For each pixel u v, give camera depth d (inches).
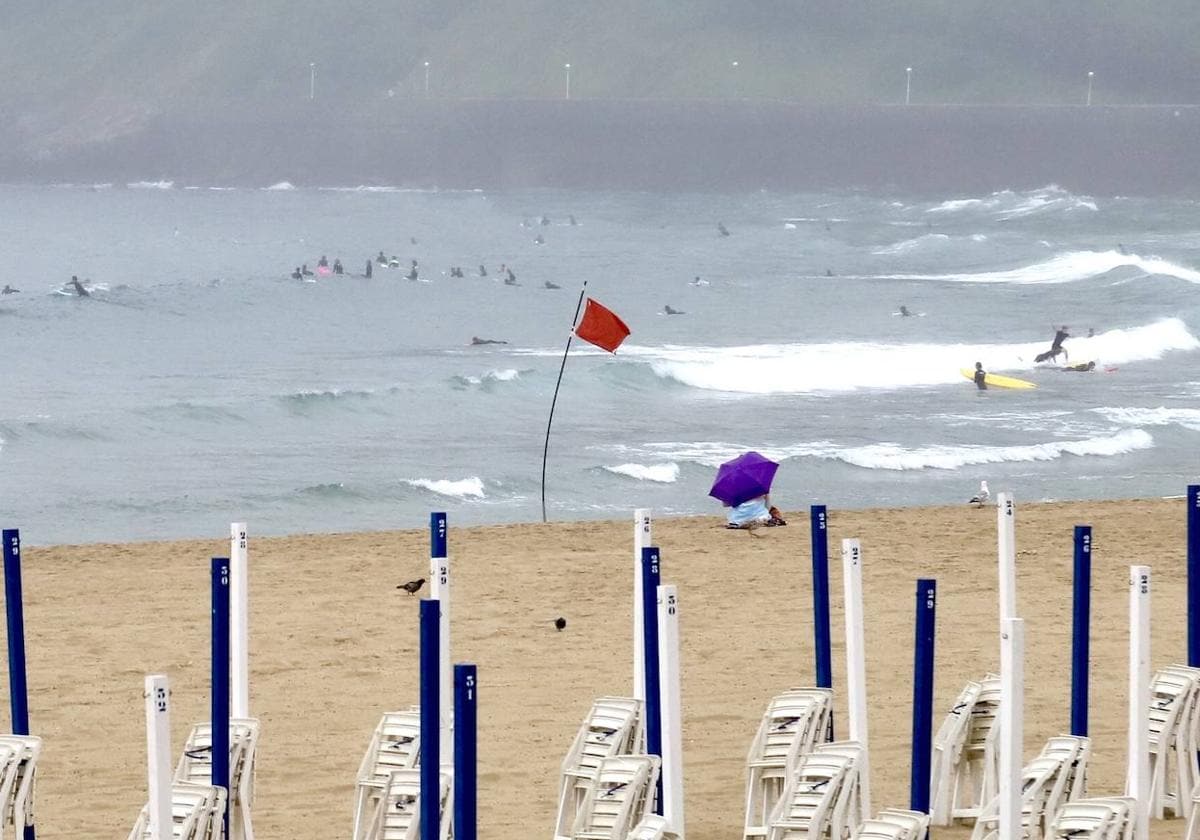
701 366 4899.1
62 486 3297.2
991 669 1369.3
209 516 3029.0
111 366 5388.8
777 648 1460.4
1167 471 3388.3
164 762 672.4
